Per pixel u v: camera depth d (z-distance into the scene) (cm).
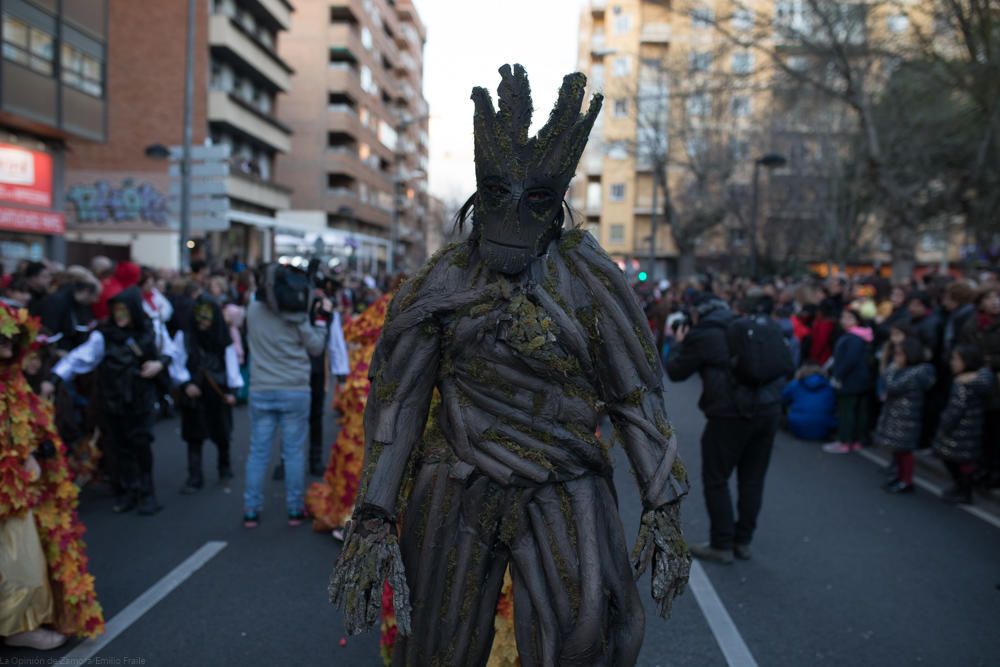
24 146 2045
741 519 541
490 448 212
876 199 2184
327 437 927
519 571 212
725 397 520
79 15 2138
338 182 5291
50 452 385
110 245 2556
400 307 223
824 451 928
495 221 212
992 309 673
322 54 4897
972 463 683
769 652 398
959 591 483
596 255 226
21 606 372
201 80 3133
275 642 398
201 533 573
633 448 219
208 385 709
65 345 725
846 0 1375
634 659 215
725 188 3353
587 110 213
